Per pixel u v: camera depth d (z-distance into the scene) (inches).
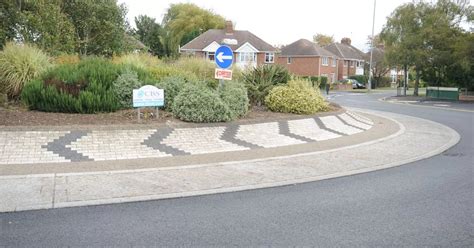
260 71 603.5
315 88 610.5
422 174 320.2
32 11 719.7
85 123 374.3
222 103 426.0
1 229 191.0
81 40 871.7
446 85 1544.0
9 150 313.9
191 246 177.5
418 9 1502.2
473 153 417.7
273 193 259.1
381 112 887.1
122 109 444.5
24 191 243.6
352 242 184.5
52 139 335.0
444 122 722.8
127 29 1117.7
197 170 305.9
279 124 466.3
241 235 190.5
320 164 340.5
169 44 2325.3
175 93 461.1
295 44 2388.0
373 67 2628.0
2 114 379.2
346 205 237.8
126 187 258.7
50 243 177.0
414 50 1457.9
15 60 441.4
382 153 398.0
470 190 274.5
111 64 483.8
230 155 358.9
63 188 251.6
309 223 207.3
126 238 184.2
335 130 508.4
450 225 207.6
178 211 221.1
